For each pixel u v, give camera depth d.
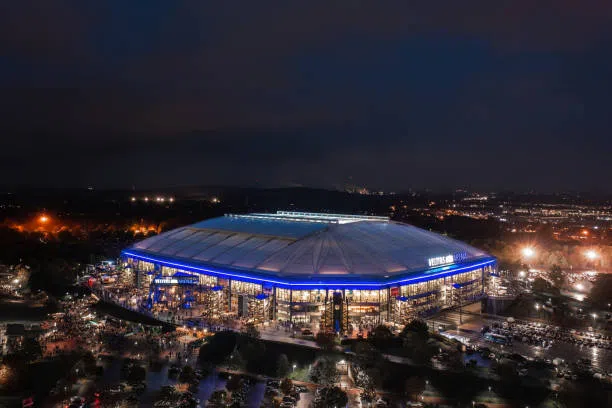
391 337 174.62
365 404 133.00
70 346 173.62
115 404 131.12
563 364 158.88
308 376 151.75
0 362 152.25
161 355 168.00
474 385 144.25
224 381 149.38
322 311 198.38
